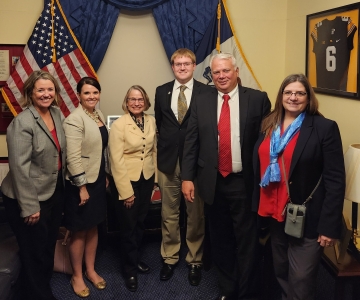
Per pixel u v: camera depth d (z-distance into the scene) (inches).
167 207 107.0
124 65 132.2
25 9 121.6
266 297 93.4
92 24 122.9
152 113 136.5
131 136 96.0
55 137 86.0
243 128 82.7
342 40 100.7
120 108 135.0
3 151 127.7
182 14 126.5
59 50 120.5
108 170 99.5
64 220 96.1
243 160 83.7
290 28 133.3
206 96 87.5
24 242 85.2
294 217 71.9
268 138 76.4
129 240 101.7
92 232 102.4
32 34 119.2
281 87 73.7
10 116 125.8
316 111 72.2
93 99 92.7
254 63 137.7
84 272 110.0
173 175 102.9
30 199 80.0
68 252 109.1
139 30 130.6
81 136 90.1
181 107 99.0
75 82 121.9
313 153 70.0
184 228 127.4
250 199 85.9
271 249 90.0
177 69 97.0
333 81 106.0
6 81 123.0
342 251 80.0
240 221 88.2
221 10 129.0
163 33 127.3
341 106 104.3
